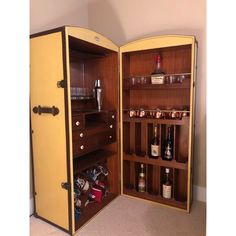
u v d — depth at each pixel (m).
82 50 1.71
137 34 1.99
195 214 1.65
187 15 1.75
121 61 1.82
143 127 1.91
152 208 1.75
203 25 1.70
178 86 1.62
